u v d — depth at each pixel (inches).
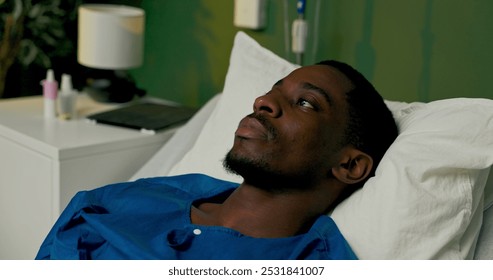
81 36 88.8
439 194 44.7
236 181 59.6
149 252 44.9
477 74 64.8
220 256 45.4
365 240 45.5
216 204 53.0
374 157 50.7
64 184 72.3
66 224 50.3
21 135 75.6
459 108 47.3
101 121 81.6
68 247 48.3
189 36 95.5
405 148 46.6
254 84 64.6
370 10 72.7
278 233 49.1
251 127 48.7
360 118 50.2
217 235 46.8
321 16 77.3
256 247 45.6
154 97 101.8
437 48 67.7
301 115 48.8
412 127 48.5
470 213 45.4
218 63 91.9
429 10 67.8
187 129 73.8
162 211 52.0
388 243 44.4
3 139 79.0
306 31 76.4
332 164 49.5
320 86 49.8
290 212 49.2
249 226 49.1
